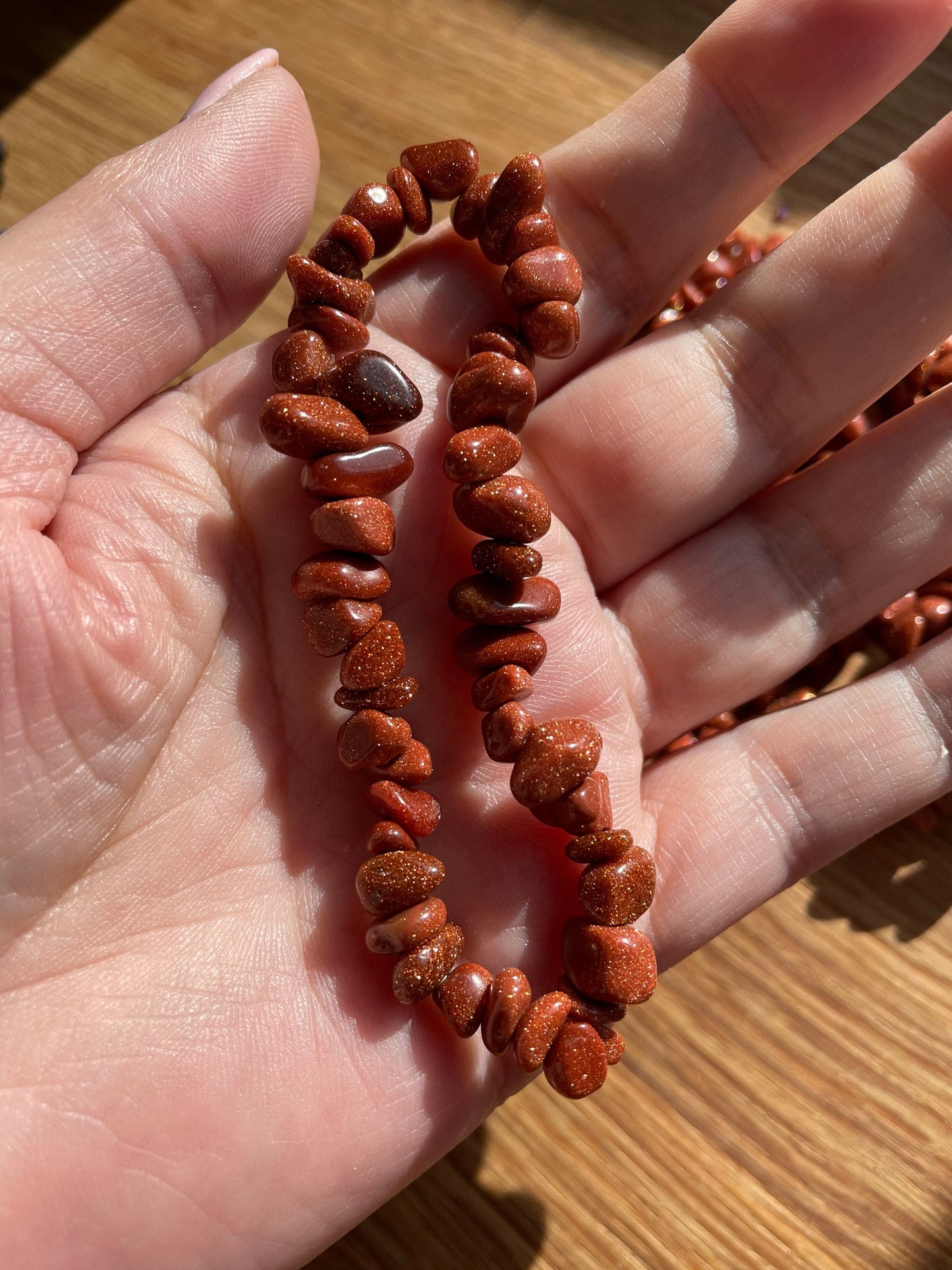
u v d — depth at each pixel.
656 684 0.11
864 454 0.11
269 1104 0.09
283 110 0.09
